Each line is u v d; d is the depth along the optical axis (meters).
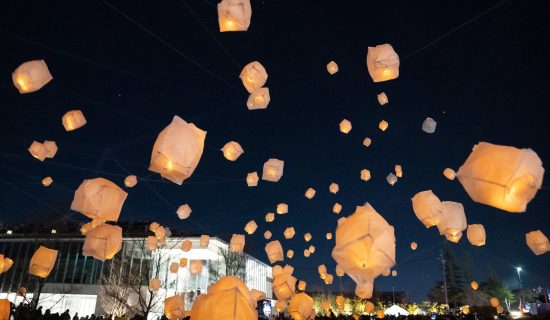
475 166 2.34
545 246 4.82
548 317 9.72
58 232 25.27
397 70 3.80
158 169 2.65
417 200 3.49
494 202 2.30
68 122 4.95
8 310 4.60
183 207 7.58
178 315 4.69
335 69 6.45
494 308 29.72
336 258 2.35
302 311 4.19
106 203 3.21
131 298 13.59
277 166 5.06
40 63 3.74
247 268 36.84
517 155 2.23
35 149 5.21
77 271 31.84
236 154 5.15
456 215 3.44
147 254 23.98
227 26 3.33
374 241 2.29
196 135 2.72
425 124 6.29
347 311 37.62
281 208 8.75
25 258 29.91
